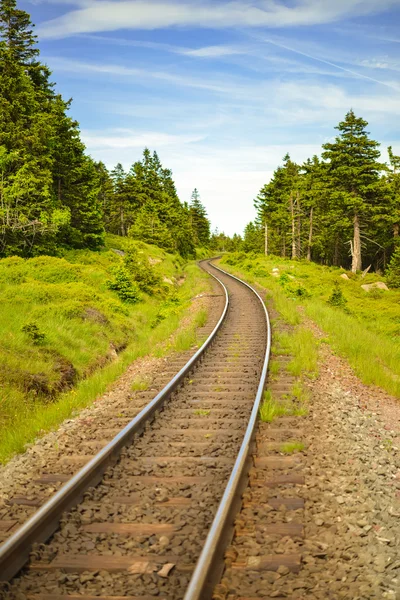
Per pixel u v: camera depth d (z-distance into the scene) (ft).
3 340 40.73
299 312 67.41
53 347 44.09
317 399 29.37
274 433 23.17
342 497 16.99
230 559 13.08
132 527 14.92
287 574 12.64
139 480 18.28
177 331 55.88
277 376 33.94
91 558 13.38
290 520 15.20
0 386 33.17
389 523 15.56
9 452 23.11
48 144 110.42
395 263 142.82
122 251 148.97
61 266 80.12
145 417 24.58
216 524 13.50
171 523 15.11
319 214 209.67
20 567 13.05
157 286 97.81
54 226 99.25
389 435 25.44
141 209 234.99
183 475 18.56
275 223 238.27
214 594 11.75
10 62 103.76
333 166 161.48
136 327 65.98
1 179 95.50
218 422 24.47
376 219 156.87
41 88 124.26
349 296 108.17
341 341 48.42
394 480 19.26
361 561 13.37
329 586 12.25
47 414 28.04
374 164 154.92
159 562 13.07
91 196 127.85
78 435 23.99
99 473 18.74
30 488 18.38
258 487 17.57
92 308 60.54
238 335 49.73
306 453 20.76
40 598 11.85
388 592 12.09
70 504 16.34
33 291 60.29
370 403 31.58
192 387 31.42
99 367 46.29
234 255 206.28
